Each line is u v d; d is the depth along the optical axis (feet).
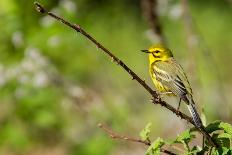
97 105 49.70
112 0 70.03
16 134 53.57
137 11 72.28
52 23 51.31
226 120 37.86
